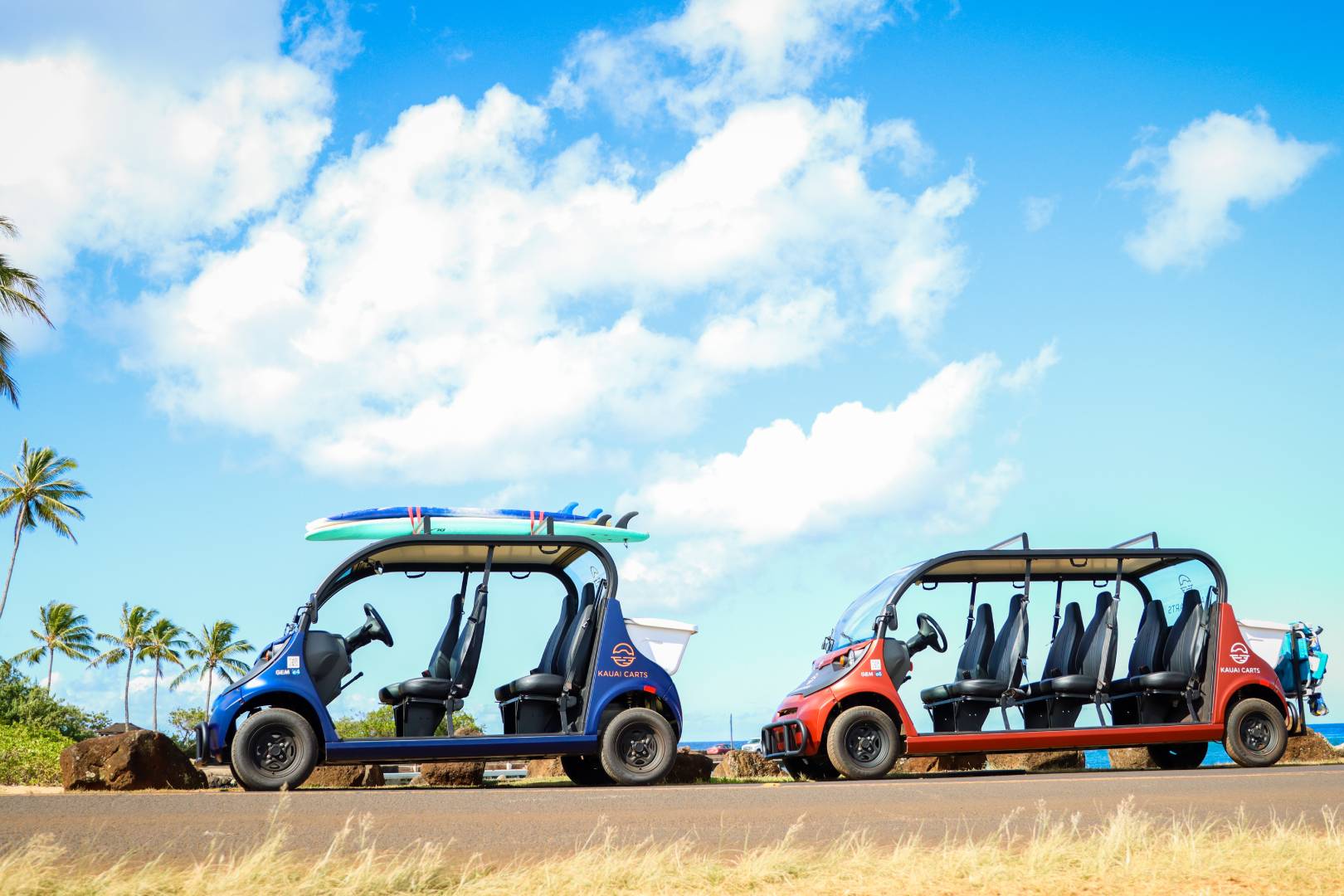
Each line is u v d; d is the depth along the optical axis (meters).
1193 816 7.58
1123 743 12.20
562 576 12.10
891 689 11.93
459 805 8.21
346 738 10.47
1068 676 12.52
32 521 54.56
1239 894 5.31
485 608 11.11
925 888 5.45
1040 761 14.91
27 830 6.46
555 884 5.34
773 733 12.54
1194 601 12.84
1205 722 12.40
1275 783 9.62
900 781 10.79
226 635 81.62
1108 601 12.73
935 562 12.45
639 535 11.91
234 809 7.66
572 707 11.22
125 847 6.05
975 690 12.36
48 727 45.12
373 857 5.66
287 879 5.24
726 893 5.36
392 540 10.91
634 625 11.31
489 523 11.50
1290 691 12.95
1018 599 12.69
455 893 5.18
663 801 8.59
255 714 10.12
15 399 35.06
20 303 35.00
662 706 11.32
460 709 10.97
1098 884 5.50
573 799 8.76
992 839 6.73
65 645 73.00
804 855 6.04
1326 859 6.01
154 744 11.36
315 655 10.56
